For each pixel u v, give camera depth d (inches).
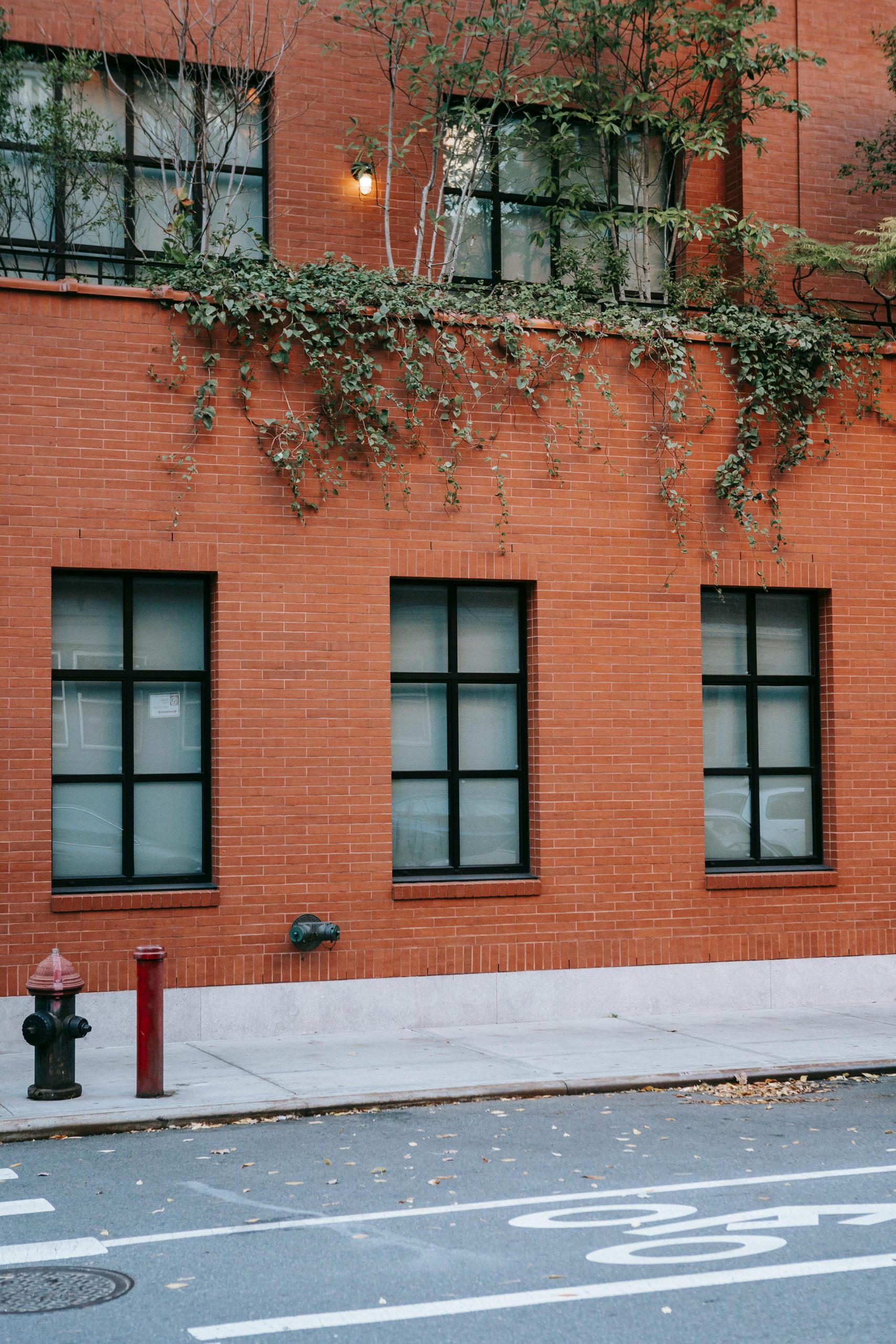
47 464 444.5
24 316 443.2
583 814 505.4
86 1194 289.1
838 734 548.4
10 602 439.2
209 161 549.6
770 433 540.7
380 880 477.4
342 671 476.4
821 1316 220.2
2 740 436.5
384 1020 475.8
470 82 552.4
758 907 530.0
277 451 470.0
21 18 524.7
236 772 462.6
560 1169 310.5
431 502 490.3
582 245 597.0
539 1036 466.6
